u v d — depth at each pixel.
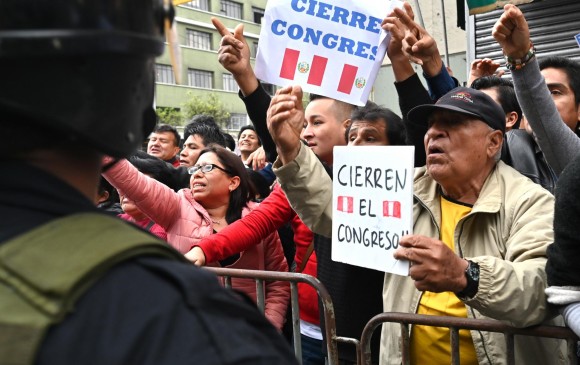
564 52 5.24
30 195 0.61
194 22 35.97
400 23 2.27
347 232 1.88
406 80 2.36
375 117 2.39
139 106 0.69
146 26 0.66
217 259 2.46
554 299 1.48
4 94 0.58
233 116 38.53
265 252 2.82
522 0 4.12
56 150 0.63
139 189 2.68
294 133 2.05
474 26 5.83
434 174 1.87
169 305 0.58
